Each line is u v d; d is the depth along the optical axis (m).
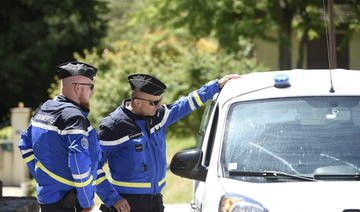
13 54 61.44
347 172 10.66
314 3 39.47
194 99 13.03
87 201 10.81
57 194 11.02
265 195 10.20
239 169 10.97
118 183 12.12
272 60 51.28
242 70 35.81
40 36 62.22
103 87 36.97
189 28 40.53
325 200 9.98
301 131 11.33
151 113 12.15
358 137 11.16
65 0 62.59
